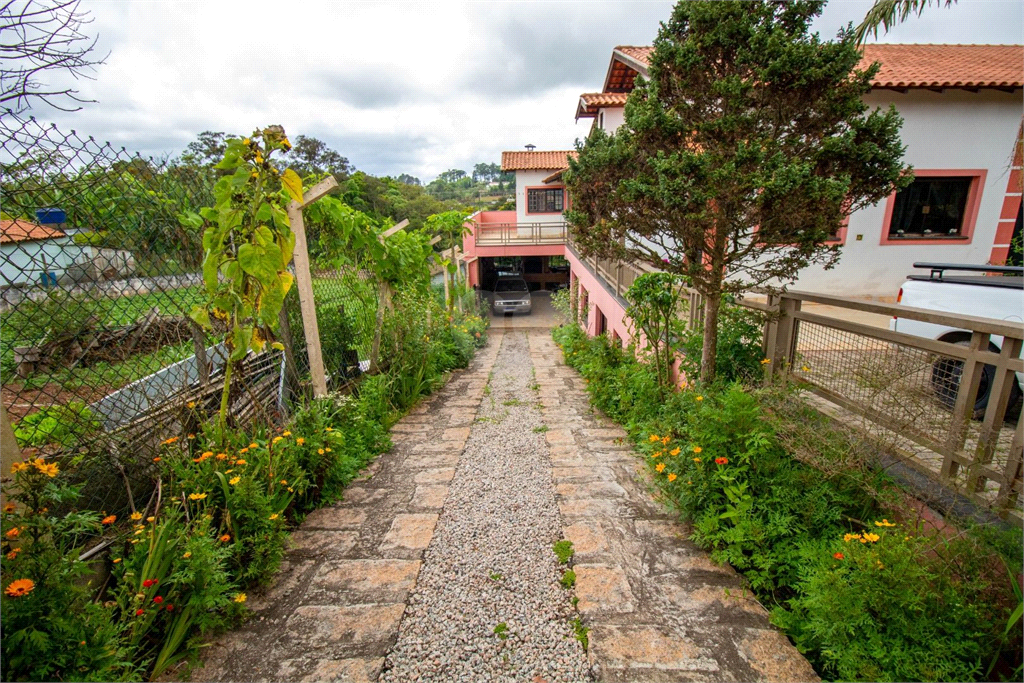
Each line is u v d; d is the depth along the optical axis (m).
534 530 3.00
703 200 3.09
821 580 2.04
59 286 2.32
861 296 8.93
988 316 3.62
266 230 2.74
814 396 3.55
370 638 2.16
